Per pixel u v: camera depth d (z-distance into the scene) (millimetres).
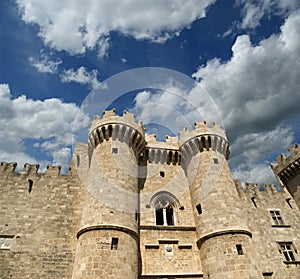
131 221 19328
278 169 32375
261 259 22844
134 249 18188
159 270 19797
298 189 29656
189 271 20000
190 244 21375
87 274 15750
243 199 27453
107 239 17422
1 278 17969
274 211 27750
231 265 18016
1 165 24000
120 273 16172
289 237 25438
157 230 21766
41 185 23547
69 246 20297
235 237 19297
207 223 20969
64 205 22625
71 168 25469
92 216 18812
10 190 22531
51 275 18688
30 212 21562
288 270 22578
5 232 20109
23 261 18953
